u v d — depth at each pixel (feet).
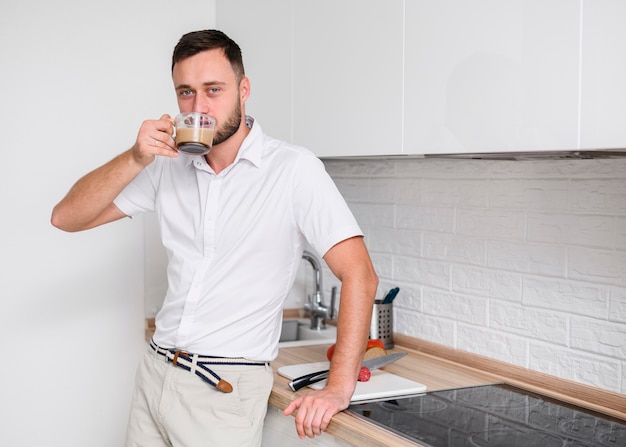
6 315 8.61
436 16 5.63
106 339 9.05
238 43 8.75
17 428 8.73
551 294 6.36
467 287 7.25
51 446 8.89
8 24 8.42
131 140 9.04
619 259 5.78
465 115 5.39
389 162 8.27
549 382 6.36
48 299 8.77
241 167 6.05
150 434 6.20
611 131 4.38
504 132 5.08
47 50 8.59
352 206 8.91
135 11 8.98
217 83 5.70
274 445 6.38
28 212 8.62
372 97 6.37
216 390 5.86
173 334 6.11
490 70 5.17
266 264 6.02
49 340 8.80
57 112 8.67
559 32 4.66
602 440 5.07
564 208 6.22
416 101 5.87
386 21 6.16
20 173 8.56
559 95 4.68
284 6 7.68
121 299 9.09
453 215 7.40
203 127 5.46
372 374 6.73
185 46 5.75
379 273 8.48
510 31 5.00
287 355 7.45
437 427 5.29
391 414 5.58
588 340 6.05
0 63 8.41
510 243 6.75
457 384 6.57
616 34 4.32
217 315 6.01
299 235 6.08
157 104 9.15
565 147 4.66
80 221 6.47
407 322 8.06
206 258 6.09
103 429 9.11
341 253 5.71
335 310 9.21
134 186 6.63
